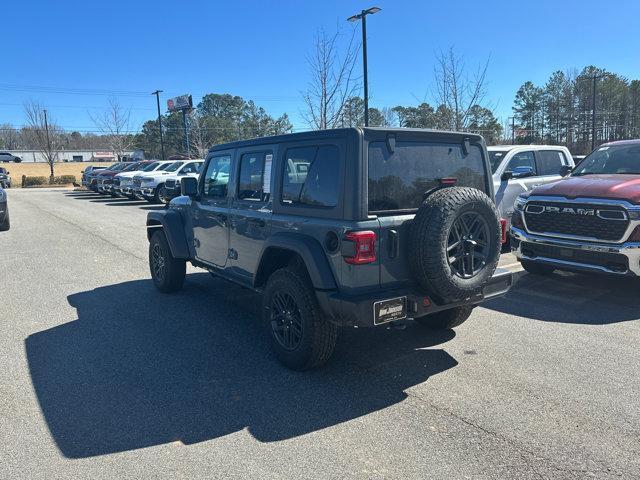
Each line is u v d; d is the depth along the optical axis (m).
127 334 5.30
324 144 3.97
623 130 65.25
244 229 4.97
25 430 3.43
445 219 3.69
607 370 4.21
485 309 5.91
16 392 4.00
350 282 3.73
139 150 66.88
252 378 4.20
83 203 23.73
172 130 70.06
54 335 5.29
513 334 5.08
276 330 4.44
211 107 83.31
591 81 62.47
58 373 4.34
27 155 106.12
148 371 4.36
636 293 6.46
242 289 7.10
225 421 3.52
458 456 3.04
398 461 3.01
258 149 4.79
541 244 6.47
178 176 21.91
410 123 34.69
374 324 3.68
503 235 4.48
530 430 3.32
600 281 7.08
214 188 5.74
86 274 8.20
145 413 3.64
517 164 9.29
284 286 4.21
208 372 4.33
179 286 6.86
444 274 3.72
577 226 6.11
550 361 4.41
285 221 4.32
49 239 12.00
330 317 3.87
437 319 5.12
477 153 4.55
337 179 3.85
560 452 3.07
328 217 3.91
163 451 3.17
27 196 30.52
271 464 3.01
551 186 6.62
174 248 6.37
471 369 4.29
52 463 3.05
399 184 3.97
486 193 4.64
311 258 3.89
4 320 5.82
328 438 3.28
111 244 11.20
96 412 3.66
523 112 68.94
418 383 4.05
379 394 3.88
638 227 5.64
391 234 3.79
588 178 6.68
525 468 2.92
